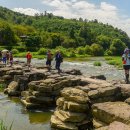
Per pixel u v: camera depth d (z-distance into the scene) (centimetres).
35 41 16162
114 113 1416
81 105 1662
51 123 1694
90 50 16138
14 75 3081
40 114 2003
